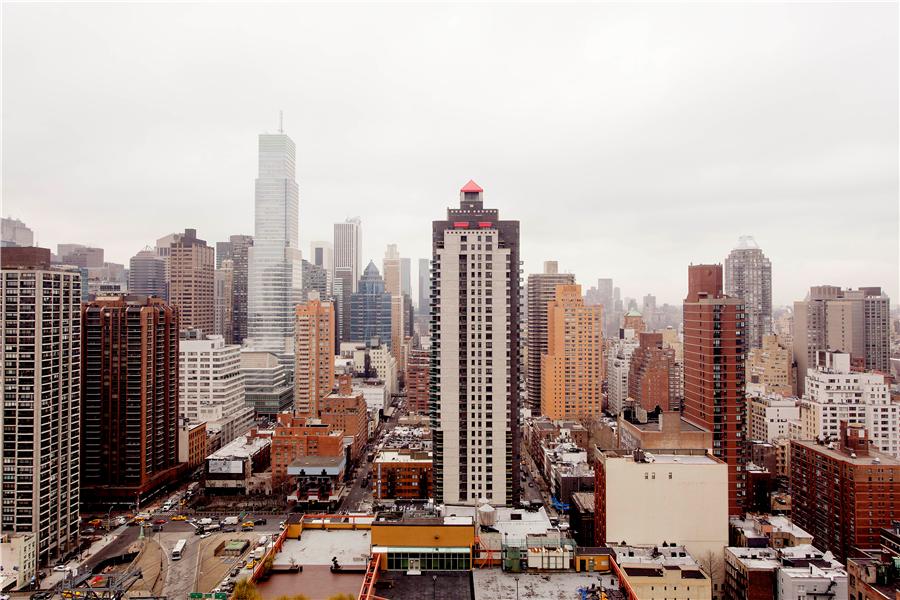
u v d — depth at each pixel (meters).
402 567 123.62
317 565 125.81
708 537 188.12
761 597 166.88
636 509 188.62
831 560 171.25
